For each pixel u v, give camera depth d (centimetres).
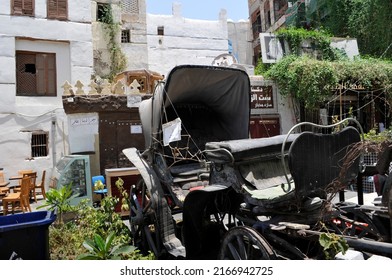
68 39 1395
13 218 405
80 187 851
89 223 544
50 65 1377
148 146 561
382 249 289
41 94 1352
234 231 365
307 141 329
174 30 2209
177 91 550
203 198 445
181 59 2211
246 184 384
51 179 1172
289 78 1227
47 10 1369
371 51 1594
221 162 391
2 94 1263
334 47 1439
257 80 1249
